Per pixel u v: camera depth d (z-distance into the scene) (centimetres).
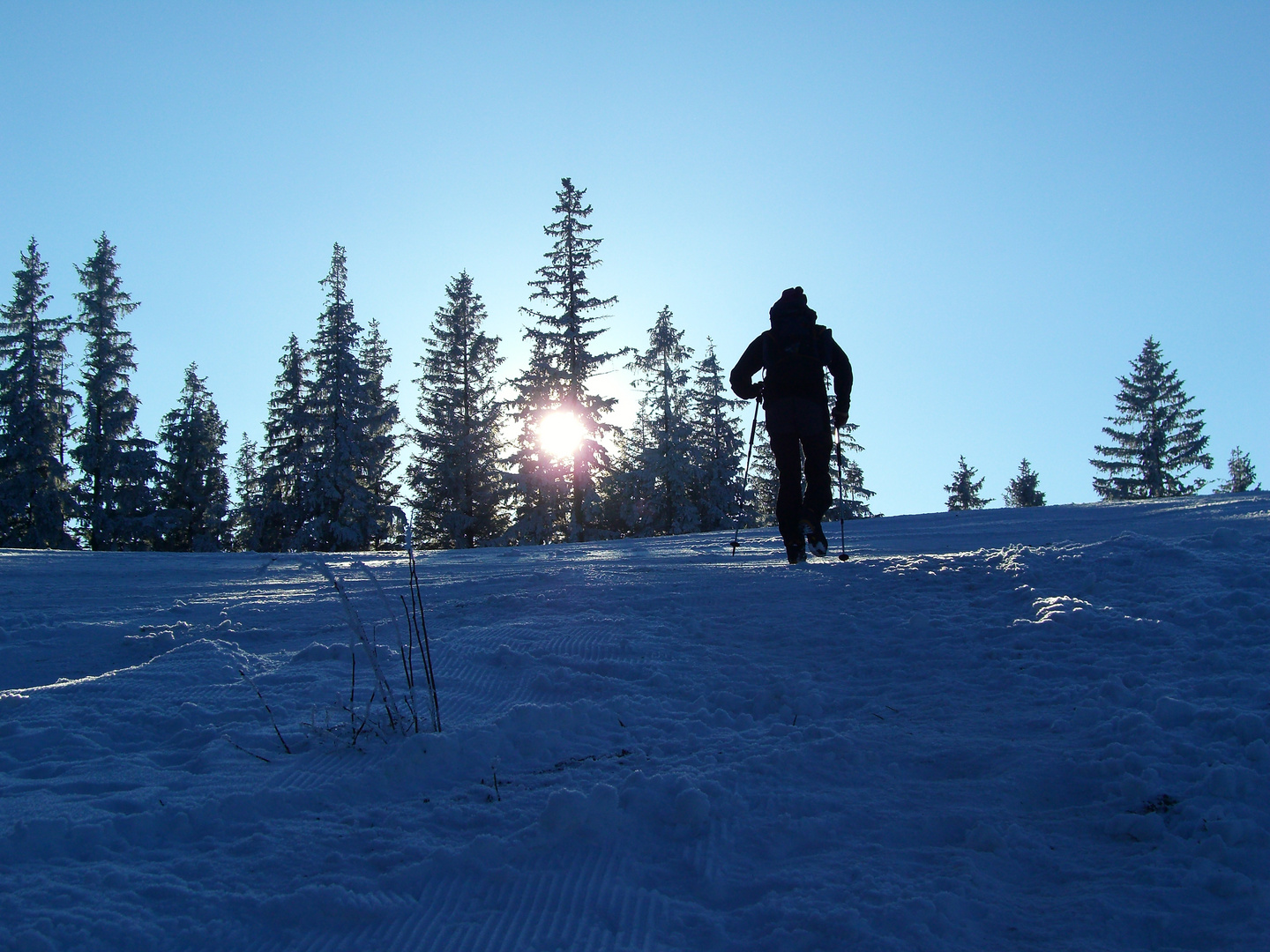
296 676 405
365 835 248
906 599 484
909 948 189
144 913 212
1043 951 187
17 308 4153
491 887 222
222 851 242
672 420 4194
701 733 320
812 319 708
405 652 436
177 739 332
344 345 3994
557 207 4022
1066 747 281
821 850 234
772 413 691
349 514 3850
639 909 210
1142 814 237
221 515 4700
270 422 4097
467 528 4294
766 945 195
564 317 3919
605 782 276
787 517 683
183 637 543
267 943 203
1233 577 449
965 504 6344
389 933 205
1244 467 6322
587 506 3925
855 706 342
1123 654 361
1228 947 183
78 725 350
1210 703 301
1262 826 226
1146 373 5016
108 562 1189
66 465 4119
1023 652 376
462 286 4506
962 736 300
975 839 234
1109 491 4981
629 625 470
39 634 579
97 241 4288
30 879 226
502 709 352
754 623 459
